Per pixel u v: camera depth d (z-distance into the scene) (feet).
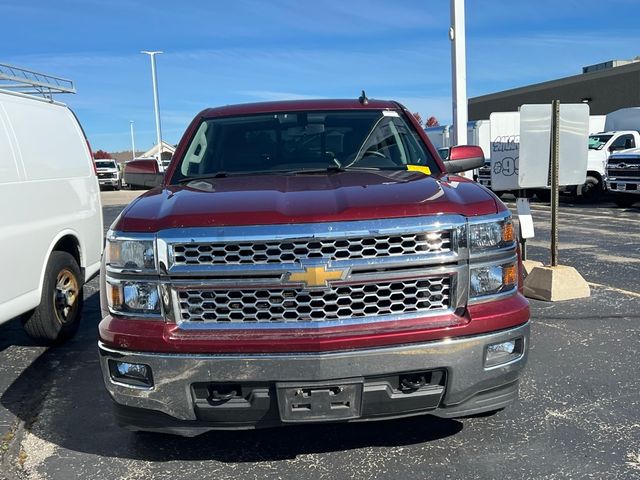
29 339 18.79
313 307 9.15
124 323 9.57
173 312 9.34
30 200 15.79
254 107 15.84
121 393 9.58
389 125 14.94
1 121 15.25
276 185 11.25
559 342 16.55
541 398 13.06
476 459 10.68
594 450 10.85
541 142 21.29
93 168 20.07
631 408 12.48
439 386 9.43
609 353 15.64
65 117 18.88
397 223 9.24
